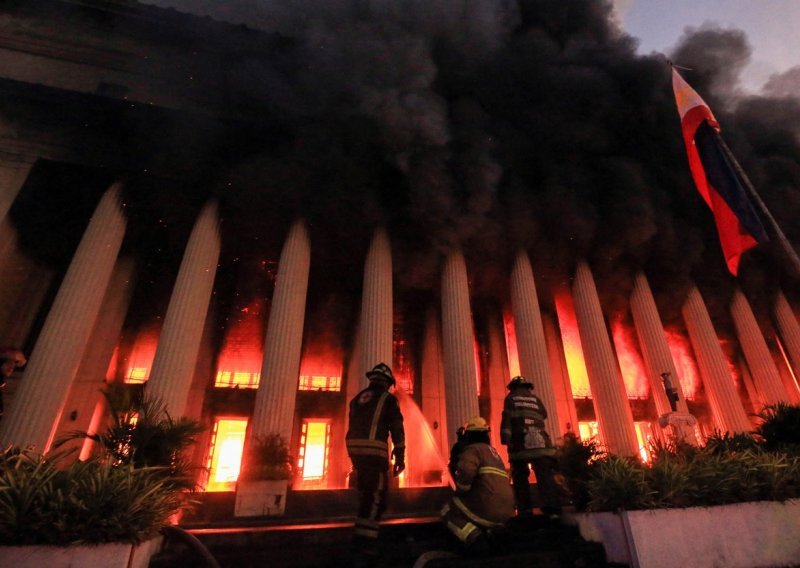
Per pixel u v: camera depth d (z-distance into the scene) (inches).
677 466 177.8
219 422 538.6
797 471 185.8
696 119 312.3
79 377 490.6
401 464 150.3
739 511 168.1
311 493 326.3
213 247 492.1
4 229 479.5
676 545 155.9
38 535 113.1
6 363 173.3
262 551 171.5
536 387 481.7
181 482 180.9
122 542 118.4
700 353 589.6
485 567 149.1
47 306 539.5
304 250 509.0
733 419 537.0
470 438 166.7
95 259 450.9
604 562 164.7
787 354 676.7
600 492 172.2
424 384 617.6
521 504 207.8
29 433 367.6
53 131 517.7
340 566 158.2
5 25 590.6
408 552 169.3
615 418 491.5
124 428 185.3
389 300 493.7
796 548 167.0
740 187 287.7
